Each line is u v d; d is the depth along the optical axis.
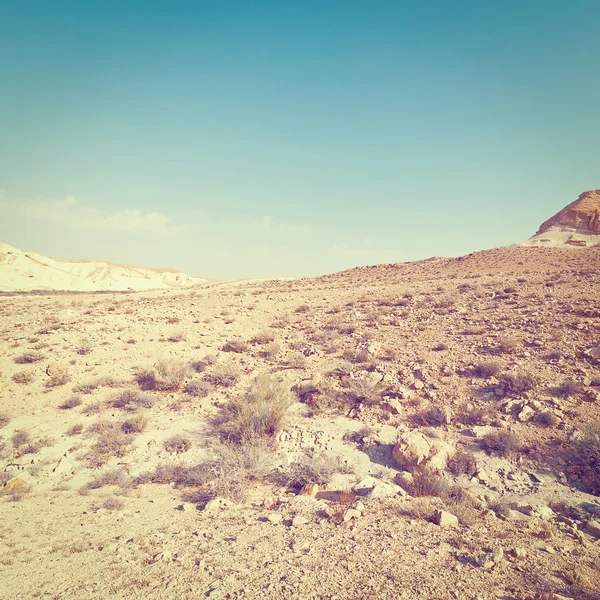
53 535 8.51
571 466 10.45
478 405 13.60
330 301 30.50
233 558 6.90
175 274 148.88
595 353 14.73
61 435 14.75
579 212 75.75
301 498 9.98
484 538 7.39
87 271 124.00
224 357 20.38
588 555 6.83
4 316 31.84
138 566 6.93
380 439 12.81
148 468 12.74
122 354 20.97
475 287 30.64
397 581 5.89
